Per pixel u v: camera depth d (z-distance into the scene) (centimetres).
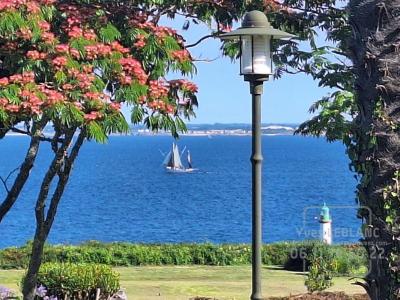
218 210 9850
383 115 1175
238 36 1309
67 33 1551
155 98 1543
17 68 1503
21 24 1425
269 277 3070
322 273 2255
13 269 3531
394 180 1174
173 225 8138
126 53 1569
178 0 1712
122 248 3791
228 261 3803
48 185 1795
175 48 1619
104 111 1427
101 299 2184
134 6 1691
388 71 1170
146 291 2684
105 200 11556
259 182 1291
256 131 1299
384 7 1166
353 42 1224
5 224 8175
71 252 3647
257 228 1291
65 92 1418
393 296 1191
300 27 1973
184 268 3569
